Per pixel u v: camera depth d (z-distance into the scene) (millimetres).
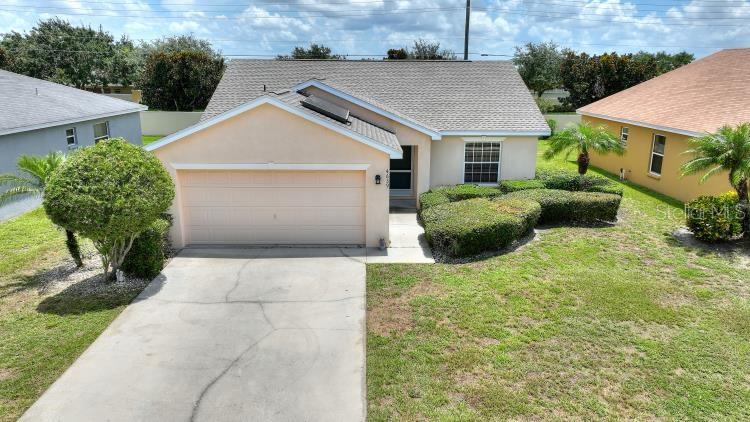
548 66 40812
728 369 6734
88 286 9641
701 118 15547
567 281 9625
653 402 6082
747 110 14297
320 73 19234
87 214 8609
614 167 21125
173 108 36469
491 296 9016
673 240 12133
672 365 6828
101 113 20219
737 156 11352
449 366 6859
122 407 6105
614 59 34938
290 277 10195
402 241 12586
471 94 17828
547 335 7609
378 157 11672
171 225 11891
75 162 8914
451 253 11234
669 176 16859
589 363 6883
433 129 15062
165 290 9531
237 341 7660
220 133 11430
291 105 11297
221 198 11992
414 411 5977
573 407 6000
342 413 6008
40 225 13836
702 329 7781
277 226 12188
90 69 44875
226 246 12211
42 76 42562
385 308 8688
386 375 6676
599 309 8461
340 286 9711
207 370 6887
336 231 12258
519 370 6742
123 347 7461
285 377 6730
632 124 18828
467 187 15539
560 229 13172
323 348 7445
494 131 15938
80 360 7102
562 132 16906
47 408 6066
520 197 13617
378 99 17484
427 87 18219
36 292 9367
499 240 11305
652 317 8156
